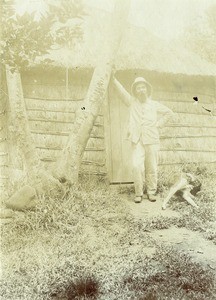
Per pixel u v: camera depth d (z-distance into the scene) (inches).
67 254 152.3
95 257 150.0
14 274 143.8
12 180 218.4
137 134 205.2
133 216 182.5
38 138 229.9
